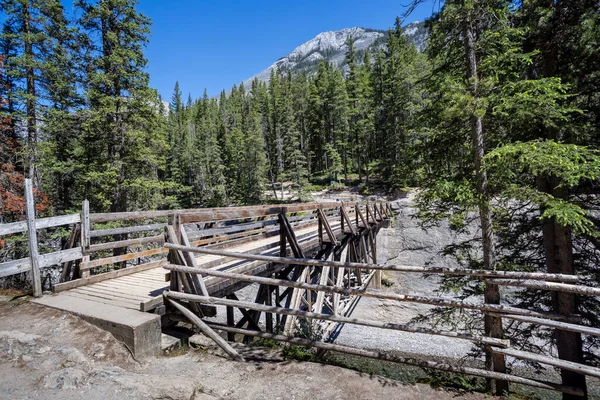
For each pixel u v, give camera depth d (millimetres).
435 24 4605
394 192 27844
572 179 3678
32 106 12602
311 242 8234
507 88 4215
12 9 12258
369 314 16562
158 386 2797
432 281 18594
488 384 3412
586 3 4770
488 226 4164
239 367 3506
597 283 5375
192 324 4488
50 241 12906
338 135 40312
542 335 6207
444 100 4414
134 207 14359
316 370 3484
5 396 2641
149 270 6629
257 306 3936
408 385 3289
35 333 3721
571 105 5070
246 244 8922
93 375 2963
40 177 13281
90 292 4918
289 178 43188
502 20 4332
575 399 3633
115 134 13125
